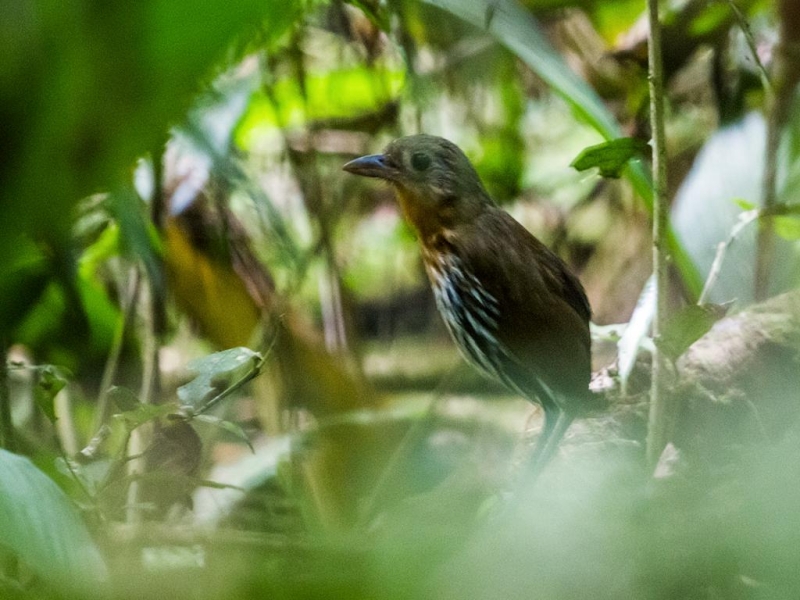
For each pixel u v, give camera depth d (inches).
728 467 236.2
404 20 250.4
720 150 251.4
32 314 249.8
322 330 255.6
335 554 141.0
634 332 244.4
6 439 243.4
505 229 247.9
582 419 246.8
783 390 245.9
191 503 244.1
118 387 241.0
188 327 253.4
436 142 248.2
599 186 261.9
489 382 261.4
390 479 249.9
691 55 256.1
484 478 246.7
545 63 243.6
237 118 247.1
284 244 249.1
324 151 255.9
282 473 249.0
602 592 137.9
